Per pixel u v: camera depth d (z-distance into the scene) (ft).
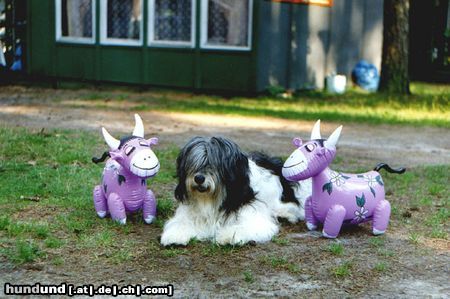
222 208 19.85
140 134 21.01
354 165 32.71
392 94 61.77
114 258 18.53
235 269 18.07
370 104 55.88
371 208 20.89
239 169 19.81
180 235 19.53
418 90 67.62
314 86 64.49
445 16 79.56
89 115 46.62
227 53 57.41
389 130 44.37
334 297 16.46
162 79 60.59
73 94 58.44
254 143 37.76
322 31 64.69
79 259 18.53
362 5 70.08
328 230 20.61
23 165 29.53
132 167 20.20
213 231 20.08
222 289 16.76
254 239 19.84
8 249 19.08
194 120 45.62
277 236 20.85
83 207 23.39
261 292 16.65
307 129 43.39
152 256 18.88
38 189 25.39
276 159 23.81
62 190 25.41
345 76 67.72
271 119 46.98
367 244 20.44
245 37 56.85
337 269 18.03
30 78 66.18
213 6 57.82
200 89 59.26
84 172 28.40
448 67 79.56
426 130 44.65
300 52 61.82
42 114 46.55
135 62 61.41
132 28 61.16
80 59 63.52
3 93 58.08
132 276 17.44
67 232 20.74
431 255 19.72
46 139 35.45
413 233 21.72
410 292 16.89
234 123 44.93
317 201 20.81
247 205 20.45
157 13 59.93
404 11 61.93
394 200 26.16
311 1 62.28
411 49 81.25
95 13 62.08
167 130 41.34
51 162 30.58
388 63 62.59
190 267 18.15
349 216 20.75
